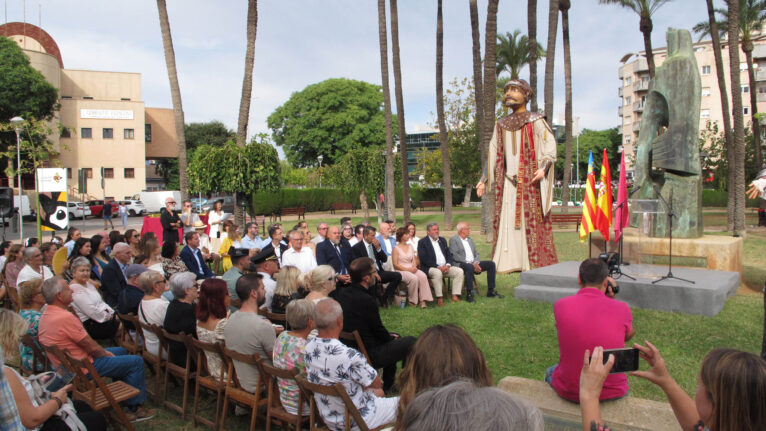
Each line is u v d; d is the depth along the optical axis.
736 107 16.81
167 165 56.28
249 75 16.27
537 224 9.80
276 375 3.72
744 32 25.22
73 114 45.03
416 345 2.26
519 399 1.31
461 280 8.20
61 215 12.73
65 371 4.31
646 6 21.23
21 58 35.53
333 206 38.38
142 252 7.58
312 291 5.13
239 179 16.39
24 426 3.00
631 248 8.54
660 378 2.36
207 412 4.69
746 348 5.55
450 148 36.00
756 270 10.29
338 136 49.06
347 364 3.41
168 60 15.32
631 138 63.72
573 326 3.29
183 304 4.91
